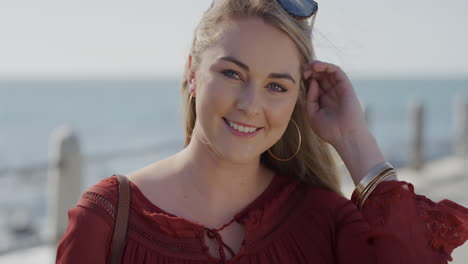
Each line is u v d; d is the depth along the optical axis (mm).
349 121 2174
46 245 5852
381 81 189750
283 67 1884
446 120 46969
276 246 2023
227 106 1854
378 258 1969
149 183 1970
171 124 51406
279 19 1864
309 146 2297
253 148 1909
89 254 1775
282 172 2311
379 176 2055
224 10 1887
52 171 5566
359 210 2092
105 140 38750
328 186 2334
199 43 1945
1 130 49062
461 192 8609
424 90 138125
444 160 11438
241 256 1956
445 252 1967
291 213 2117
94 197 1855
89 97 110188
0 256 5480
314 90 2240
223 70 1856
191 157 2016
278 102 1898
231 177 2025
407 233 1948
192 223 1892
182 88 2203
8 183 12547
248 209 2047
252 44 1840
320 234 2113
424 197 2076
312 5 1955
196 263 1868
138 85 191250
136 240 1845
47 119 58125
